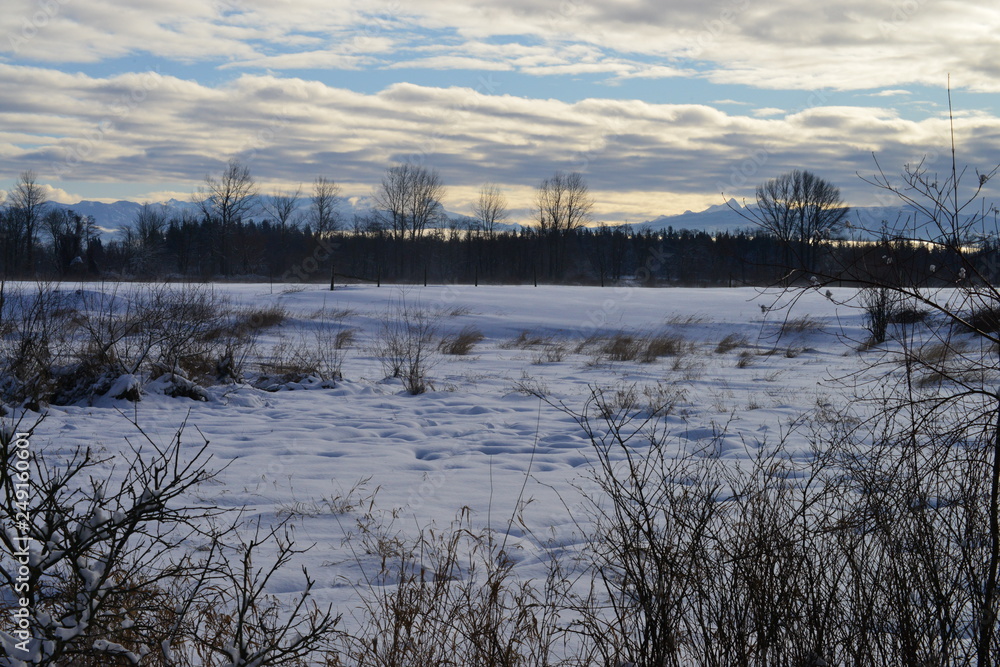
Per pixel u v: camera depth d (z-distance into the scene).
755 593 2.67
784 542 2.76
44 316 11.21
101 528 2.42
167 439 8.55
